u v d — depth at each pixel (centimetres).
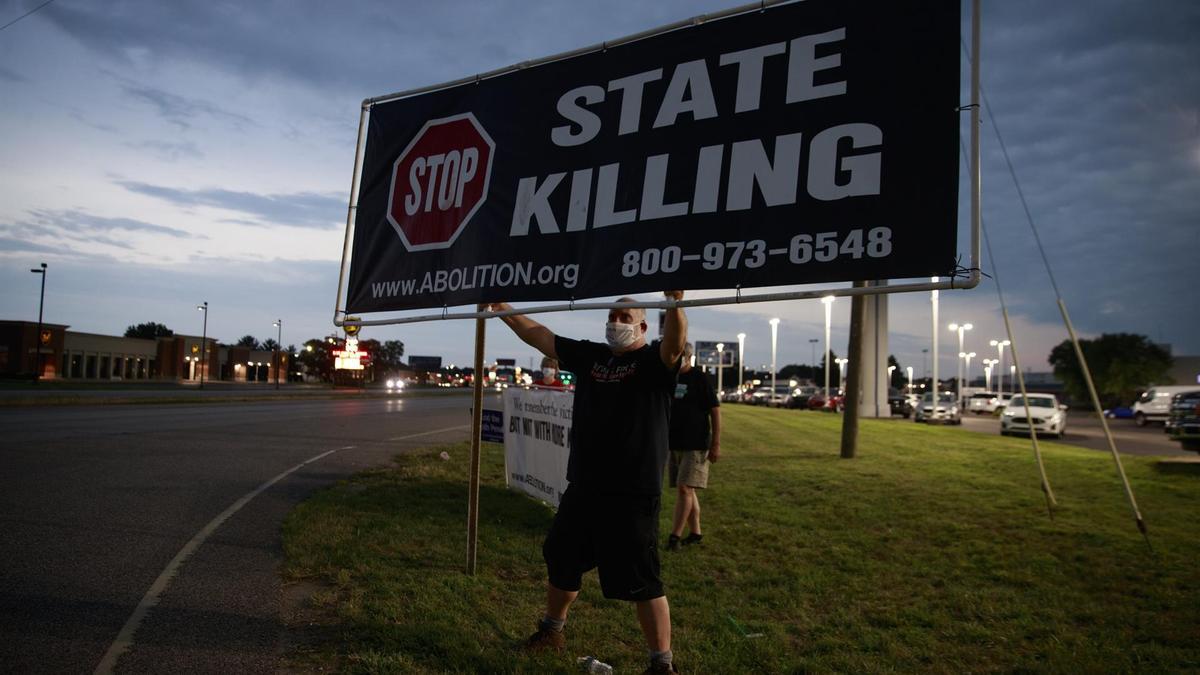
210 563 543
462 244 530
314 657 371
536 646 386
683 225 438
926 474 1135
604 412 366
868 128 396
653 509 361
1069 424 4403
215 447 1333
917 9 397
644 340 380
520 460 863
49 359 6900
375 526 670
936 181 376
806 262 399
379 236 580
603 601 483
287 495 847
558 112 504
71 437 1400
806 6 425
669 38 467
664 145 455
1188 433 1391
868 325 4475
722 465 1259
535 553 589
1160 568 584
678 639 423
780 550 647
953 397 4469
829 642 429
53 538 600
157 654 371
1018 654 420
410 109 581
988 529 727
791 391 6875
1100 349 7975
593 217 473
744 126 430
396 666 357
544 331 418
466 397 6225
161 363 8681
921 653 418
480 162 534
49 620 414
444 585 491
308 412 2784
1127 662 402
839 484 1019
